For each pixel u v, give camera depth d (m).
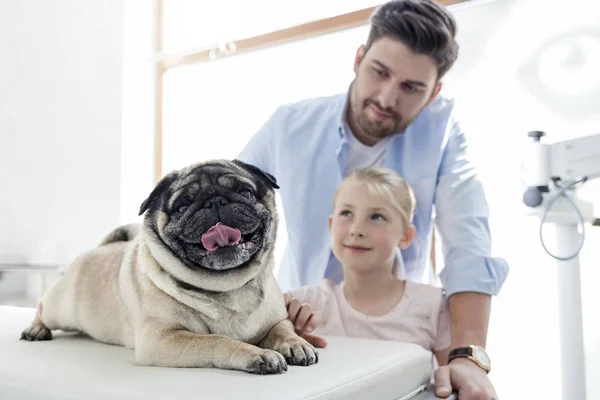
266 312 1.00
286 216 1.67
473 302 1.33
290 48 2.31
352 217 1.46
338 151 1.62
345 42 2.17
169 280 0.93
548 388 1.77
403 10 1.45
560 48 1.74
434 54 1.45
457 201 1.47
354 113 1.60
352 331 1.45
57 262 2.34
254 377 0.77
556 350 1.76
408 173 1.58
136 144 2.66
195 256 0.91
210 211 0.90
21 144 2.27
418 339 1.40
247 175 1.01
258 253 0.97
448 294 1.38
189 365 0.85
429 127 1.57
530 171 1.23
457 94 1.90
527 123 1.79
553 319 1.76
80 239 2.43
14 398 0.77
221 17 2.51
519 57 1.80
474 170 1.54
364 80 1.53
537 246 1.78
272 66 2.36
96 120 2.52
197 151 2.61
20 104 2.28
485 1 1.85
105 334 1.08
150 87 2.70
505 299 1.84
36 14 2.33
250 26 2.41
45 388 0.75
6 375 0.82
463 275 1.35
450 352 1.22
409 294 1.46
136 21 2.66
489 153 1.85
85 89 2.49
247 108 2.45
